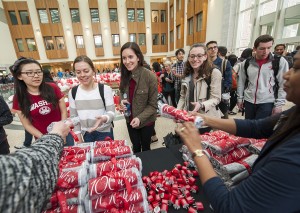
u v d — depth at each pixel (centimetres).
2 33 1087
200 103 145
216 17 650
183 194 85
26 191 34
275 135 49
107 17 1292
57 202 65
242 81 227
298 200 33
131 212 65
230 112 379
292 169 34
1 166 33
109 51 1363
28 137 263
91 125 149
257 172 41
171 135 188
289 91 43
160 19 1361
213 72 153
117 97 357
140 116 155
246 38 594
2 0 1105
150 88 159
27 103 144
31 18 1180
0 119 151
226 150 99
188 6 856
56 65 1384
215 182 51
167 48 1419
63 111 166
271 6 511
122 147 98
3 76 901
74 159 87
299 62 40
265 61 197
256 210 37
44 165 42
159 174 97
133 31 1347
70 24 1250
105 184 69
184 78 177
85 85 146
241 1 562
